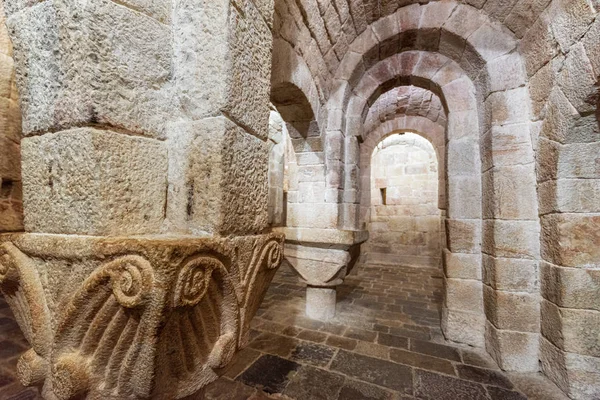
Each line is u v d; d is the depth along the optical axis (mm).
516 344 1891
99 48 716
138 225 799
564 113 1619
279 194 6676
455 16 2248
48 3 713
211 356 822
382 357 1993
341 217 2928
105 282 645
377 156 6336
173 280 631
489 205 2135
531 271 1919
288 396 1549
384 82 2861
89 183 708
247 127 952
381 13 2473
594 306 1586
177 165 880
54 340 695
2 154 3088
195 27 875
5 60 3080
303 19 1924
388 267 5523
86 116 698
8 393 1479
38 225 798
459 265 2314
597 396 1534
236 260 850
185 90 879
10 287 834
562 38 1624
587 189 1621
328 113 2801
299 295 3492
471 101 2418
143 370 676
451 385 1687
